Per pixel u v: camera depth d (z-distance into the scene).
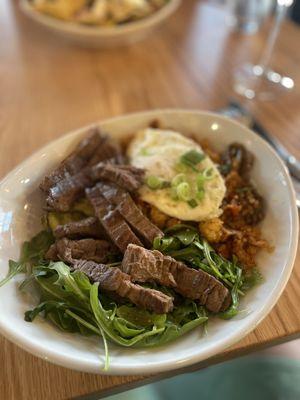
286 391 0.34
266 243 0.26
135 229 0.26
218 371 0.36
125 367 0.18
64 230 0.26
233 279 0.25
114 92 0.42
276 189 0.27
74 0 0.48
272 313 0.24
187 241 0.26
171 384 0.36
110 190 0.28
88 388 0.21
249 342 0.23
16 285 0.23
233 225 0.29
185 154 0.30
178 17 0.56
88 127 0.30
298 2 0.63
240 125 0.31
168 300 0.22
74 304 0.23
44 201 0.27
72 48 0.49
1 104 0.40
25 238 0.26
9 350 0.23
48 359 0.19
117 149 0.32
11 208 0.25
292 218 0.25
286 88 0.44
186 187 0.28
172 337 0.21
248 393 0.35
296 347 0.37
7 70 0.45
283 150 0.34
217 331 0.21
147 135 0.32
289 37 0.53
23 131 0.37
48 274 0.24
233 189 0.30
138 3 0.48
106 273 0.23
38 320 0.22
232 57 0.49
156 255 0.24
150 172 0.29
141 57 0.48
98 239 0.27
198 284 0.24
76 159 0.29
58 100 0.41
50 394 0.21
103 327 0.21
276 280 0.22
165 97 0.42
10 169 0.33
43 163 0.27
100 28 0.46
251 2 0.52
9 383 0.21
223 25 0.55
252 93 0.43
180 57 0.48
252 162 0.30
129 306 0.23
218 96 0.42
